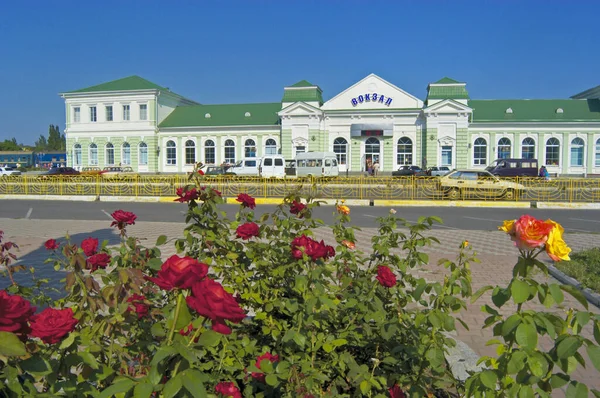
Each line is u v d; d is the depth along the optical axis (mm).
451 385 2691
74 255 2578
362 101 43406
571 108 43469
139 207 18453
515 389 1971
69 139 48281
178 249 3395
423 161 42250
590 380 4012
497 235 11523
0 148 118625
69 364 1947
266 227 3615
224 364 2529
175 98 50531
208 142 46219
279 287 3338
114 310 2396
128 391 1768
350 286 3377
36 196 22359
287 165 36938
